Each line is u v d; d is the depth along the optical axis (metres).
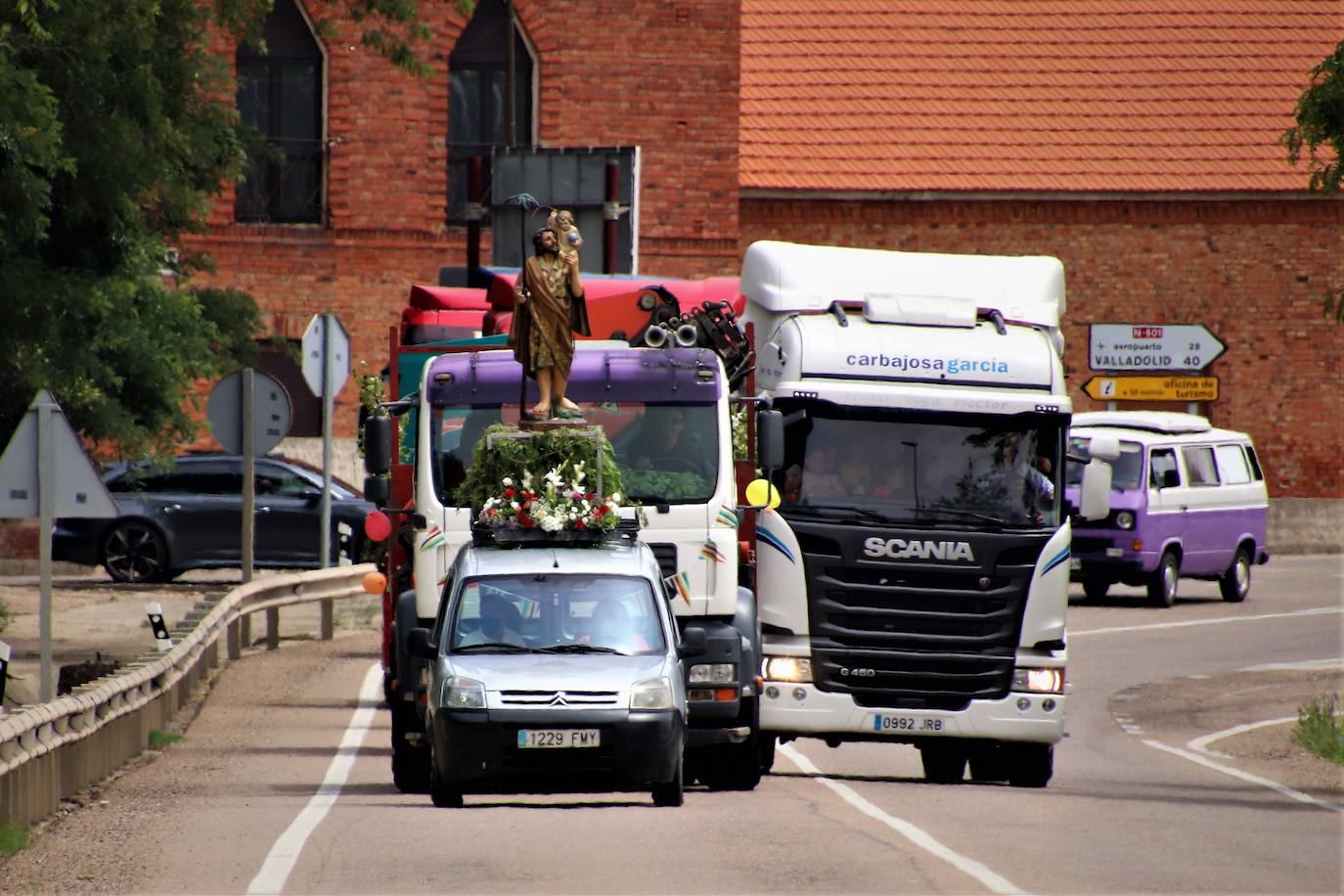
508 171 124.38
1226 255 184.75
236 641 103.81
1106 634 121.75
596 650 56.50
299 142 164.88
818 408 68.69
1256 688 100.12
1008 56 192.12
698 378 64.88
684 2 169.00
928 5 195.50
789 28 192.25
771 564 67.88
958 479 68.75
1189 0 197.88
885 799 60.81
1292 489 185.88
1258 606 138.62
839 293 71.56
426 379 64.75
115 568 132.00
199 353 107.44
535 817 53.59
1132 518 134.62
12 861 46.75
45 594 61.59
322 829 50.75
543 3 167.38
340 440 164.50
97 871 45.25
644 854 46.28
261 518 132.75
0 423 96.94
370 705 85.88
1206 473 140.50
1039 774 69.81
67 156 89.44
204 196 108.25
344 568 115.94
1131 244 184.00
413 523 64.19
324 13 163.12
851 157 182.62
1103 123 187.88
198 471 133.38
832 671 67.81
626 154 124.31
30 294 92.69
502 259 124.81
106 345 99.69
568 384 64.50
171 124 96.31
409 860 45.34
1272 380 185.25
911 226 182.00
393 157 165.38
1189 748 81.56
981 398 68.81
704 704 62.00
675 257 169.50
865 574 68.00
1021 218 183.12
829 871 43.94
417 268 166.00
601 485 61.53
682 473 64.25
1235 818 58.88
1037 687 68.38
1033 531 68.56
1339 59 76.62
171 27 98.69
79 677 74.88
